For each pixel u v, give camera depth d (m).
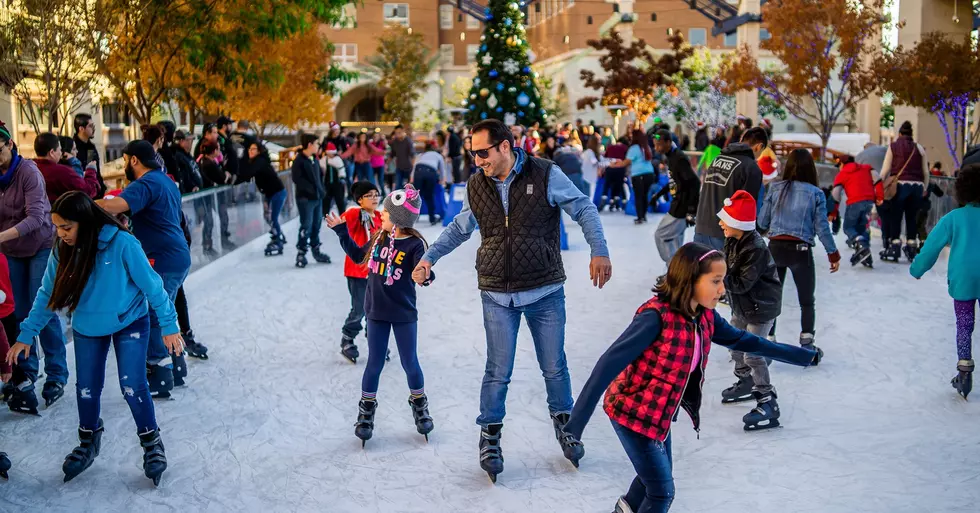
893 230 12.05
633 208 18.48
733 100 37.47
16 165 6.46
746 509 4.64
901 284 10.51
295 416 6.26
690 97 38.50
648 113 36.53
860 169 11.69
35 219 6.33
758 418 5.77
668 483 3.87
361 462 5.41
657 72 36.62
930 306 9.30
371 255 5.70
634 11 47.88
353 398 6.65
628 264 12.38
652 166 17.20
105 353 5.11
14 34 11.34
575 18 45.22
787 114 42.78
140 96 15.39
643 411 3.79
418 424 5.75
